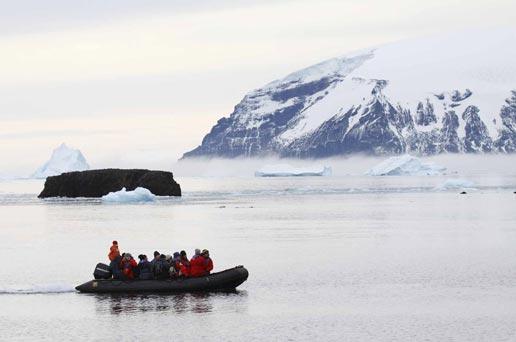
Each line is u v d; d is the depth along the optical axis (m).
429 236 116.00
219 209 190.38
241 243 108.12
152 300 64.12
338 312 60.19
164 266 67.44
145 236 119.69
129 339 53.28
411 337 53.06
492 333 53.62
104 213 173.75
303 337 53.34
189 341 52.72
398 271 79.19
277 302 63.59
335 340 52.69
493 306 61.59
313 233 122.81
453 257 90.00
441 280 73.62
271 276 76.50
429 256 91.12
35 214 173.12
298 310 60.88
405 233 121.25
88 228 135.25
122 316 59.03
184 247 103.94
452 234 118.75
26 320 58.41
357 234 120.31
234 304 62.88
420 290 68.69
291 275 77.06
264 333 54.34
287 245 104.88
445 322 56.75
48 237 119.44
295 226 137.25
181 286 66.88
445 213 168.50
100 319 58.28
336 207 198.75
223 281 67.31
